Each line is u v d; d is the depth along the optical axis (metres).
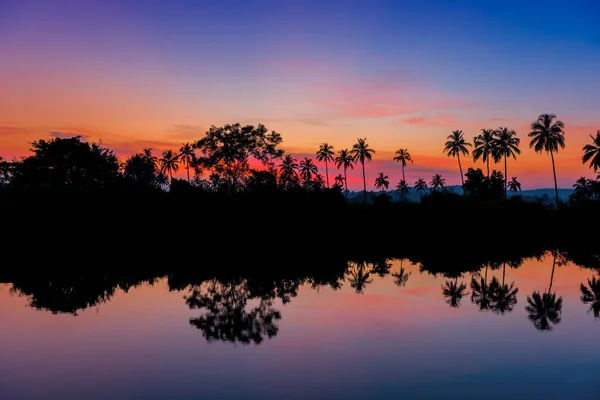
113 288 22.05
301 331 14.42
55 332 14.32
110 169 59.22
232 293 20.88
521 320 15.78
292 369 11.13
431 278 25.59
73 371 11.04
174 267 29.48
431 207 59.22
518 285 23.41
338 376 10.69
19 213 40.53
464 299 19.53
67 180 54.56
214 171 53.97
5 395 9.73
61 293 20.73
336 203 50.22
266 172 51.12
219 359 11.82
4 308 17.59
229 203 47.19
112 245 41.88
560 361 11.69
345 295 20.38
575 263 33.12
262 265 30.73
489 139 81.00
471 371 11.01
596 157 65.12
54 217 41.12
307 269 29.02
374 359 11.81
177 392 9.85
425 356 12.05
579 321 15.68
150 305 18.23
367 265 31.09
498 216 58.94
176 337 13.79
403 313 16.84
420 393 9.76
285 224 47.22
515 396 9.62
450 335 13.97
